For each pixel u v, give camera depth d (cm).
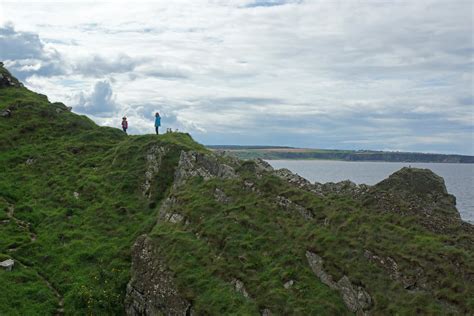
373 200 3130
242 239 3106
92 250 3753
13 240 3850
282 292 2627
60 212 4269
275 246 2991
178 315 2775
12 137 5506
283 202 3331
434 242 2658
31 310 3122
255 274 2819
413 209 2994
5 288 3247
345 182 3450
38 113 6041
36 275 3491
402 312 2342
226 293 2733
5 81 6662
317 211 3131
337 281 2623
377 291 2483
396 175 3488
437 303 2356
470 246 2644
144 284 3067
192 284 2870
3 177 4816
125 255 3669
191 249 3139
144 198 4438
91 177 4744
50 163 5097
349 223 2941
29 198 4525
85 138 5706
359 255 2700
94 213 4259
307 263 2811
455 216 3023
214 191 3697
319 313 2464
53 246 3841
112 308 3178
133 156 5003
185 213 3534
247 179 3669
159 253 3180
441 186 3397
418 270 2514
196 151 4353
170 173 4575
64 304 3222
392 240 2750
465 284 2383
